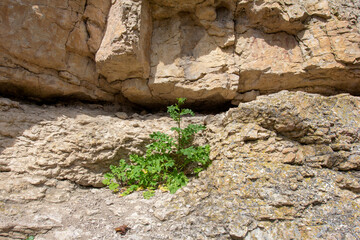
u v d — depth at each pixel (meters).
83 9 4.93
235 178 3.51
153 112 6.02
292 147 3.69
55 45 4.71
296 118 3.74
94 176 4.16
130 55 4.71
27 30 4.48
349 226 2.85
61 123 4.39
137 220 3.24
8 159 3.75
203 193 3.58
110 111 5.60
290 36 5.21
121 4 4.78
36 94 4.98
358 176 3.39
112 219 3.31
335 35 4.82
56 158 3.96
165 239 2.91
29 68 4.64
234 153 3.78
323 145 3.68
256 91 5.35
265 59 5.11
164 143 4.21
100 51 4.96
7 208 3.17
